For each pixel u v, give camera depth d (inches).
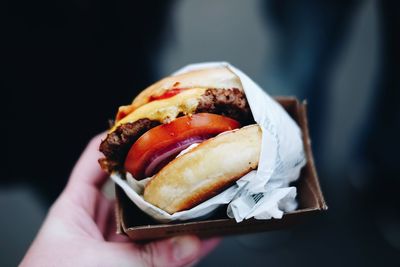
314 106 25.2
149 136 11.0
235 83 11.9
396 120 23.4
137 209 13.0
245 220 11.4
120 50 23.3
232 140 10.6
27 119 22.8
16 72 22.1
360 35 26.0
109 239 14.7
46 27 22.0
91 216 14.2
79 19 22.4
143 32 23.8
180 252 12.7
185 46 27.0
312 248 22.1
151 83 24.1
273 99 13.5
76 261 12.3
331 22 24.5
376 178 23.3
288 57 25.8
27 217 23.2
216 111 11.7
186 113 11.1
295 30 25.5
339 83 25.5
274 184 11.8
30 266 12.4
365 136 24.3
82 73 22.8
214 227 11.8
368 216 22.7
